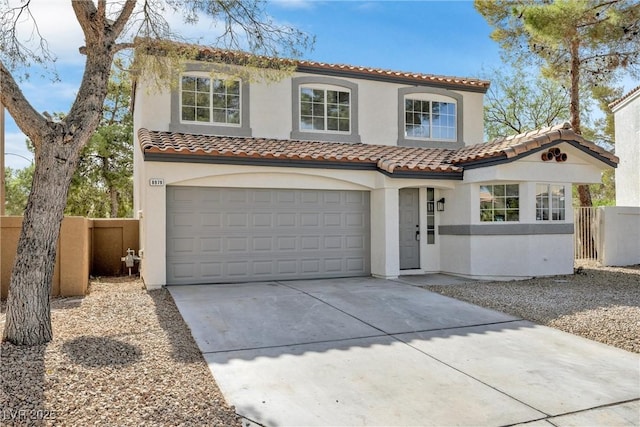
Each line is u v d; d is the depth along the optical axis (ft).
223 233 39.96
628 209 53.26
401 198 46.60
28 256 21.24
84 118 22.39
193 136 42.91
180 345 22.49
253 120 45.88
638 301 32.99
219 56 36.40
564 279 42.55
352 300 33.09
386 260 42.75
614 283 40.57
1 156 40.81
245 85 45.57
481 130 54.49
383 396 17.38
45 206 21.43
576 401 17.06
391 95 51.08
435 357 21.72
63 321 25.81
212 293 35.17
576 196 95.20
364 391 17.80
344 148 46.37
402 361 21.13
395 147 49.96
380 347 23.11
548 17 46.06
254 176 40.45
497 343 23.93
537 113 88.79
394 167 41.14
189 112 44.14
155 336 23.62
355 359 21.33
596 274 45.57
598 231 52.85
